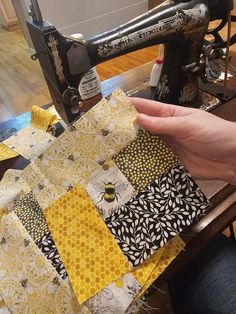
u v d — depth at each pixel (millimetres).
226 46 747
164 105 509
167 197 466
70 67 606
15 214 509
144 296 450
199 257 642
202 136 474
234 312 532
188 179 471
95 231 464
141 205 466
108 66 2160
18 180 534
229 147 477
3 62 2625
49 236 481
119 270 437
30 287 457
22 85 2289
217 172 519
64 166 501
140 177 480
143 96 876
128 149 488
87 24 2492
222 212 540
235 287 571
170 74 758
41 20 566
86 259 449
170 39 664
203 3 647
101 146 489
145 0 2725
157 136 487
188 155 519
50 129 755
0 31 3232
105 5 2500
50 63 588
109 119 486
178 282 634
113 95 490
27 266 468
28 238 485
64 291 439
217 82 864
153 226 452
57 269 452
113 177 484
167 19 627
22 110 2041
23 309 453
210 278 602
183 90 773
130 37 622
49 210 494
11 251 492
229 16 699
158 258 447
